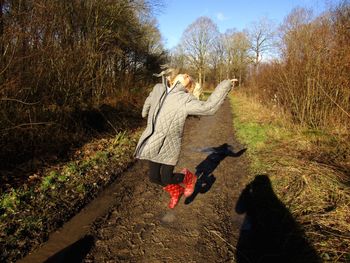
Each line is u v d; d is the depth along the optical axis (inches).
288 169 205.9
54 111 304.0
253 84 790.5
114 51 550.6
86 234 145.2
